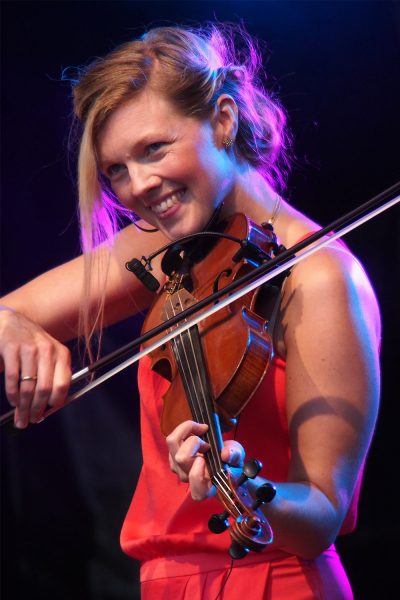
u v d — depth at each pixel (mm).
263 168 5922
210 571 5230
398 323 11852
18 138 12828
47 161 12859
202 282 5617
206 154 5363
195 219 5422
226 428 4926
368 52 11422
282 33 11539
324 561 5246
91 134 5422
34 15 12508
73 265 6594
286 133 6293
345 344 5023
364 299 5219
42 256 12945
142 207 5484
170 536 5383
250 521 4070
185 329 5168
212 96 5422
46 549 12789
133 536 5727
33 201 12914
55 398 5328
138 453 12836
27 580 12727
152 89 5285
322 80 11523
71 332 6641
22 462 12922
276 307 5270
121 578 12641
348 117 11516
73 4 12422
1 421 5449
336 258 5238
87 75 5410
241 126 5723
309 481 4898
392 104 11422
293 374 5086
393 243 11891
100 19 12414
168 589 5363
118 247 6406
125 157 5320
